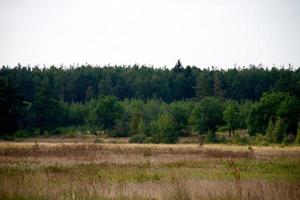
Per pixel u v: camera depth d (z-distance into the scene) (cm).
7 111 8656
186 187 1361
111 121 10538
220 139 7906
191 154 3666
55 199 1190
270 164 2700
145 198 1242
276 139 7044
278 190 1288
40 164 2470
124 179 1753
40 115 10219
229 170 2277
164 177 1866
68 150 3584
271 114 8462
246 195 1255
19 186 1315
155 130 7781
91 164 2398
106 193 1309
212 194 1265
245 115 9075
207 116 8656
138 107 10188
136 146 5125
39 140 8062
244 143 7175
